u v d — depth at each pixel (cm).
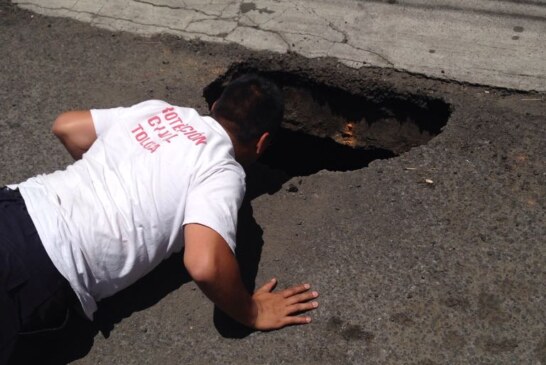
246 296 219
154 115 234
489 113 298
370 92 322
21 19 356
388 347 224
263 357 224
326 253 250
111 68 329
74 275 211
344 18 346
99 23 351
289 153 366
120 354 229
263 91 228
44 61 334
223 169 217
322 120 342
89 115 242
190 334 231
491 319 229
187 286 244
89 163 226
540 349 221
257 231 260
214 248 205
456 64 320
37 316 211
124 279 222
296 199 270
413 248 250
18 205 215
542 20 339
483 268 242
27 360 227
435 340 225
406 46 330
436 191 268
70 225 211
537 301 233
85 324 236
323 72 324
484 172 274
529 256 245
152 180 216
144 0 362
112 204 214
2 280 203
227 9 354
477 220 257
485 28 337
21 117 308
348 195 269
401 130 329
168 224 218
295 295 235
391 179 273
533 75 312
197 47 336
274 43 335
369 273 243
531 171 273
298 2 356
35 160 291
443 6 349
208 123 229
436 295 236
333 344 226
